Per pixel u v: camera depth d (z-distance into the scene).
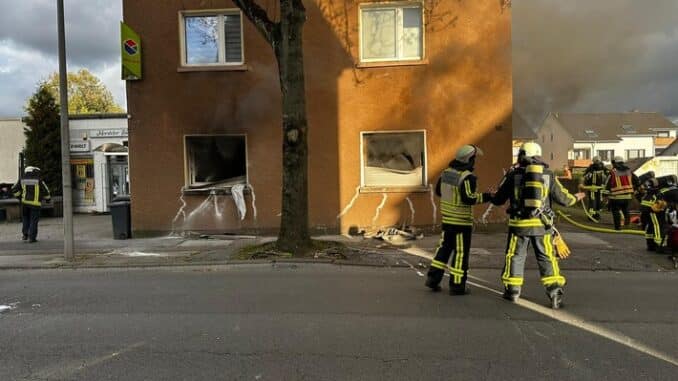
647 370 4.12
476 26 11.55
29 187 11.70
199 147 12.30
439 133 11.69
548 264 5.93
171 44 11.90
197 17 12.02
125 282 7.62
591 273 7.77
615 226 11.59
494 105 11.58
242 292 6.82
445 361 4.34
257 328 5.26
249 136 11.90
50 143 20.59
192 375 4.10
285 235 9.18
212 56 12.04
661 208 8.89
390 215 11.80
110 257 9.53
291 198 9.13
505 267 6.23
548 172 6.02
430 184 11.74
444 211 6.62
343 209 11.84
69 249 9.39
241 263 8.64
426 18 11.62
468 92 11.61
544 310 5.80
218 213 11.98
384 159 12.01
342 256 8.94
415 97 11.70
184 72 11.88
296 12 8.87
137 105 11.98
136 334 5.13
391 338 4.91
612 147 65.19
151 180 12.00
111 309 6.09
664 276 7.54
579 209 15.76
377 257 8.98
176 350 4.66
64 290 7.12
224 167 12.32
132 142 12.02
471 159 6.61
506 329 5.15
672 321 5.38
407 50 11.90
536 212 5.91
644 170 22.28
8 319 5.73
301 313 5.78
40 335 5.15
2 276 8.19
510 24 11.49
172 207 11.99
